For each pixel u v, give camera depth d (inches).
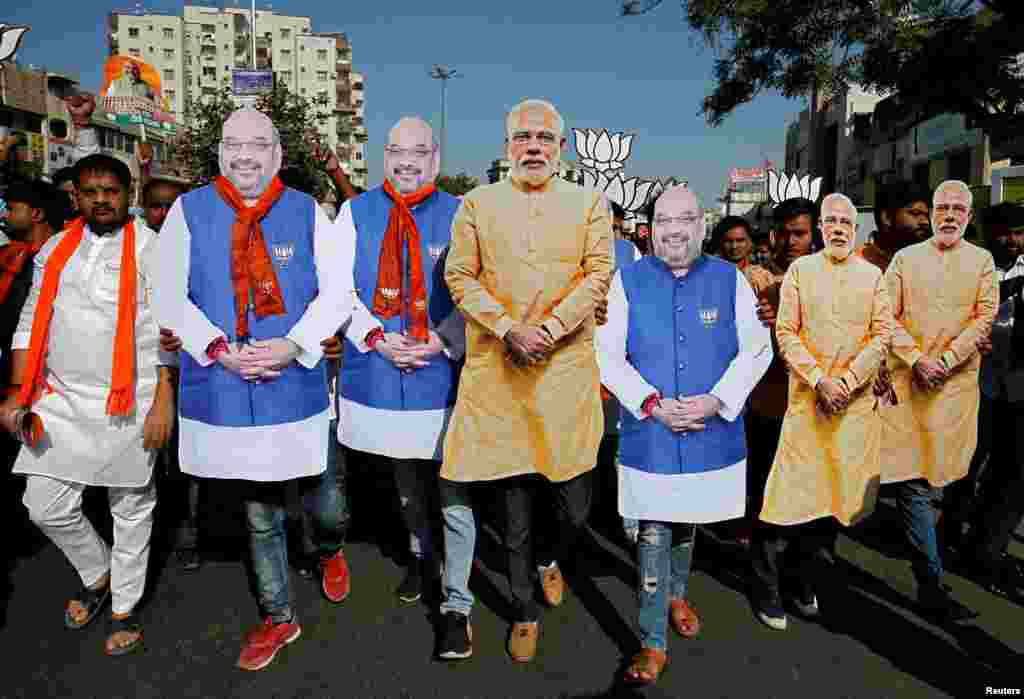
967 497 176.4
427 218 139.5
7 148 220.1
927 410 150.0
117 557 129.7
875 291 139.1
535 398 122.9
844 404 136.7
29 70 1326.3
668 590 124.6
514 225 121.4
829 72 386.3
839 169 1317.7
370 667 124.4
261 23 3297.2
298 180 174.6
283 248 122.7
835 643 134.6
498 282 123.0
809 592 143.4
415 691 117.8
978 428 178.4
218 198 121.8
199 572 161.3
